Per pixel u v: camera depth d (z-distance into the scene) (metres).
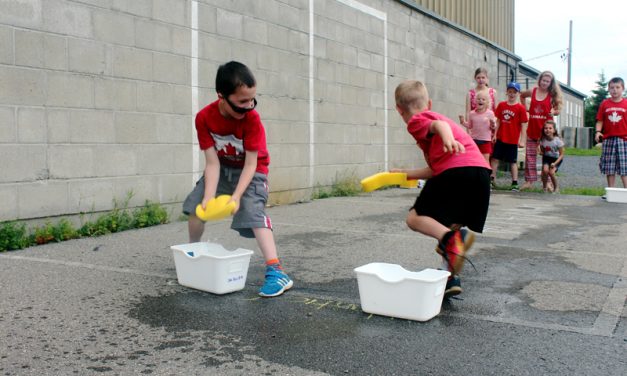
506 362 2.62
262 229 3.67
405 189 10.76
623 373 2.50
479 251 5.00
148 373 2.47
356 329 3.03
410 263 4.52
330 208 7.80
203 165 6.91
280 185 8.20
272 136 8.01
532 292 3.74
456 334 2.96
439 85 13.02
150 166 6.24
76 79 5.47
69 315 3.19
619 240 5.53
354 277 4.09
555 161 10.02
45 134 5.23
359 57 10.02
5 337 2.85
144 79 6.13
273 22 7.93
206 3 6.84
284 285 3.65
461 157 3.46
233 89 3.36
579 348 2.78
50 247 4.98
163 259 4.57
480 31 15.55
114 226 5.73
